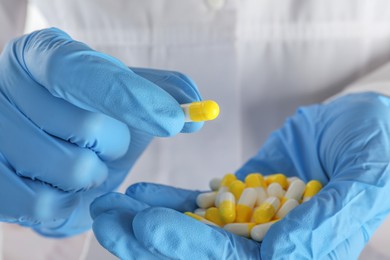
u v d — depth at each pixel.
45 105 0.29
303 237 0.28
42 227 0.36
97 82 0.26
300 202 0.33
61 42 0.28
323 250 0.29
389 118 0.34
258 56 0.45
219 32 0.43
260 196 0.33
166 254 0.27
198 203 0.34
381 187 0.30
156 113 0.26
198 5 0.43
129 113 0.26
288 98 0.47
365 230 0.31
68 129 0.29
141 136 0.34
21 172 0.30
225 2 0.42
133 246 0.28
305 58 0.46
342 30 0.45
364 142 0.32
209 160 0.46
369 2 0.43
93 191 0.35
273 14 0.44
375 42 0.45
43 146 0.30
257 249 0.29
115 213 0.29
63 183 0.30
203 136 0.45
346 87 0.46
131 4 0.43
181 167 0.46
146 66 0.45
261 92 0.47
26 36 0.30
